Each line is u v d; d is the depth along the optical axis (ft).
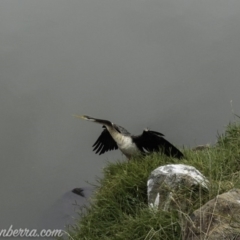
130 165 24.68
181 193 19.95
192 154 25.44
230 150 25.13
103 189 24.17
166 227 18.47
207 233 15.89
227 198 16.79
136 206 21.84
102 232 21.81
